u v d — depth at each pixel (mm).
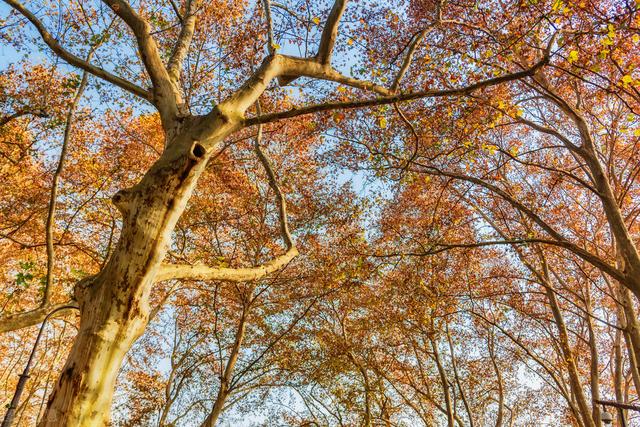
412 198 17562
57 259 16125
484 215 16016
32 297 16156
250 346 19094
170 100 6582
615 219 10531
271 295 18406
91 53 10430
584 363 18609
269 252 17484
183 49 7988
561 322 14953
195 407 19406
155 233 5418
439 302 16109
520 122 12906
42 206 15023
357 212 17125
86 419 4578
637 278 9852
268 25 7312
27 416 23969
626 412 14875
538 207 14570
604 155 14648
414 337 19125
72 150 15586
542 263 15828
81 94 10773
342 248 16516
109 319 5047
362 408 19625
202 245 16906
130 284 5199
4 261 16344
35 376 20891
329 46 7191
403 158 11789
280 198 8742
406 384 20438
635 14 9555
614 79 12484
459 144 12352
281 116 6414
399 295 17172
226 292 17859
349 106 6715
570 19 10453
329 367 18406
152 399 19578
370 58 11414
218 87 13711
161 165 5695
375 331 19500
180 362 19266
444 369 19719
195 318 19938
